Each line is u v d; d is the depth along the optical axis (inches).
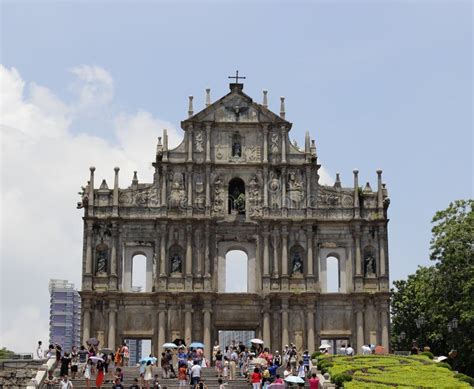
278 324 3895.2
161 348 3804.1
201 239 3956.7
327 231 4003.4
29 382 2687.0
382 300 3905.0
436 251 3850.9
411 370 2748.5
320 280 3959.2
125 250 3946.9
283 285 3912.4
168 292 3841.0
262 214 3978.8
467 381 2593.5
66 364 2800.2
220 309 3905.0
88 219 3929.6
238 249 4001.0
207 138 4035.4
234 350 3189.0
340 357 3100.4
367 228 4001.0
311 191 4020.7
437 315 3801.7
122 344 3841.0
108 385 2795.3
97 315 3868.1
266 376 2662.4
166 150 4018.2
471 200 3902.6
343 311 3929.6
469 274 3718.0
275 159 4055.1
